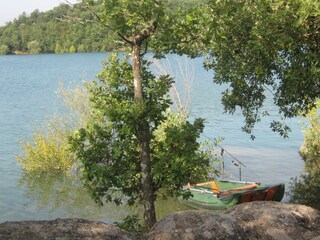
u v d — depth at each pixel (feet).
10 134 118.62
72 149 34.60
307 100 41.27
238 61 39.32
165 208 61.72
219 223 19.17
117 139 35.12
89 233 17.63
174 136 32.81
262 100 44.14
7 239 16.48
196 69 346.74
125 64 36.29
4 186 73.00
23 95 216.74
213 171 76.54
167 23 34.32
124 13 32.12
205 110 155.84
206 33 34.42
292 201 62.69
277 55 37.96
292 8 33.04
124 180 33.19
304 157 90.74
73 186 72.90
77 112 78.33
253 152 96.22
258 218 20.26
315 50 36.35
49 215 60.95
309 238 19.47
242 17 36.58
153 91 34.60
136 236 18.78
